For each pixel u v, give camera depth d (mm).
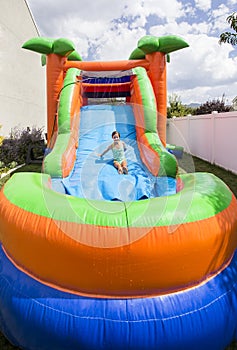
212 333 2324
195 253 2367
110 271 2275
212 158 10695
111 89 8648
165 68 7332
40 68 17891
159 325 2223
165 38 6934
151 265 2279
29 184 3174
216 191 2957
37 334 2332
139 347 2186
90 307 2293
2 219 2811
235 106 17250
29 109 15430
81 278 2338
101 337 2203
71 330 2230
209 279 2572
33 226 2455
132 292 2354
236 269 2764
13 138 11875
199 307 2348
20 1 13938
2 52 11508
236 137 8773
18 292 2516
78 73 7047
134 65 7531
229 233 2594
